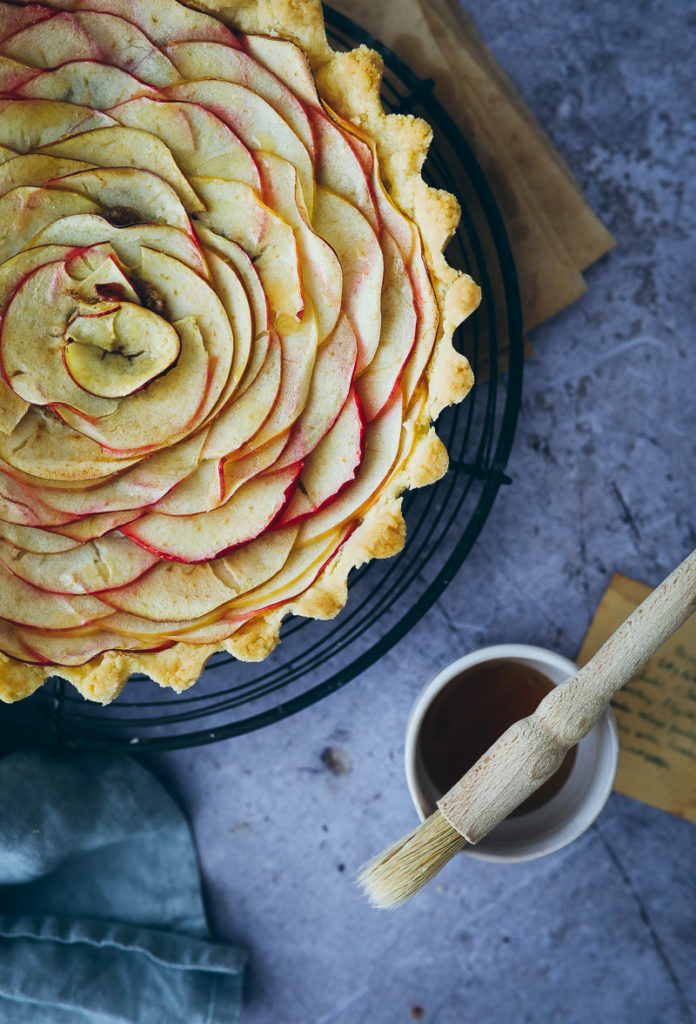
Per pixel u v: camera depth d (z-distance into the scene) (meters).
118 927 0.66
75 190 0.53
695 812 0.67
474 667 0.64
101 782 0.66
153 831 0.67
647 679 0.67
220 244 0.54
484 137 0.64
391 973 0.69
